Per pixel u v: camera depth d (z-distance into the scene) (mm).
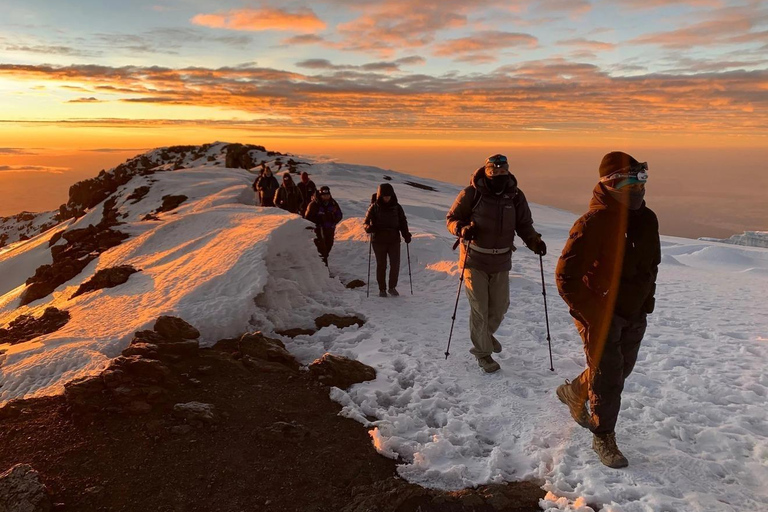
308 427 3836
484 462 3430
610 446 3318
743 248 23891
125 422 3621
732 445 3508
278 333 6098
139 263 9578
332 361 4805
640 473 3209
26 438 3371
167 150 63688
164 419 3721
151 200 25281
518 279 8680
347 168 54625
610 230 3121
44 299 11086
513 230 4914
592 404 3293
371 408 4180
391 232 7934
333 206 10266
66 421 3588
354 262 10586
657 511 2787
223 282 6359
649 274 3195
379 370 4969
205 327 5441
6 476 2861
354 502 2963
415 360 5215
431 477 3227
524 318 6891
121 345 4906
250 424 3805
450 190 52562
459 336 6098
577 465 3338
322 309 6918
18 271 27531
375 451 3559
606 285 3162
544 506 2902
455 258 9977
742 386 4582
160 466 3209
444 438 3674
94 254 12969
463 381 4770
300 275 7820
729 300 8641
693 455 3453
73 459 3188
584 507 2820
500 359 5328
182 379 4355
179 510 2846
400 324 6594
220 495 2998
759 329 6570
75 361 4500
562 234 26391
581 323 3369
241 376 4574
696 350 5688
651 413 4023
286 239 7910
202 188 24688
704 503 2857
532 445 3590
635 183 3035
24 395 4117
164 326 4957
